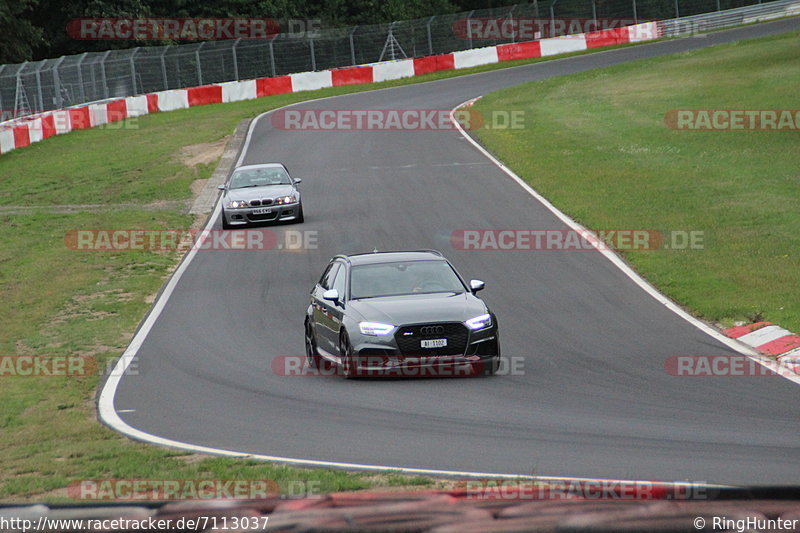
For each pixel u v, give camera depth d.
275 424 38.28
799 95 140.00
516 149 126.75
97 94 184.00
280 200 95.62
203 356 53.44
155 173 131.12
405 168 122.12
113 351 56.09
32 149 152.50
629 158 114.88
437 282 49.81
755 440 33.38
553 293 65.19
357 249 83.25
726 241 75.56
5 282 78.12
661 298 62.41
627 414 37.81
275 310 64.94
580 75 185.38
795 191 91.38
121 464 32.50
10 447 36.78
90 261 84.62
